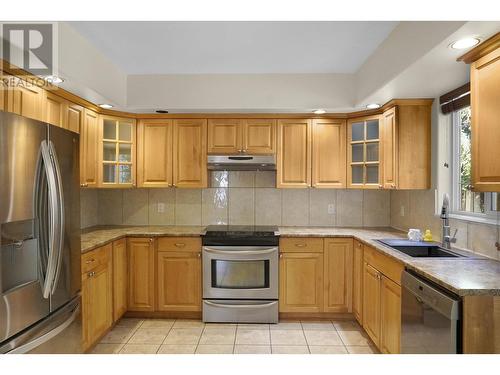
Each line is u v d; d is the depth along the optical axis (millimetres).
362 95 2904
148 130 3395
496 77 1591
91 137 2967
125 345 2648
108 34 2330
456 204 2602
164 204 3727
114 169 3254
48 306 1736
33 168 1620
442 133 2705
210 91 3156
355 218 3682
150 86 3154
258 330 2941
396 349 2111
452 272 1724
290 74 3129
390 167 2936
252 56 2723
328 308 3115
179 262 3152
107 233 3092
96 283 2527
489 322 1458
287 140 3377
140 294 3152
